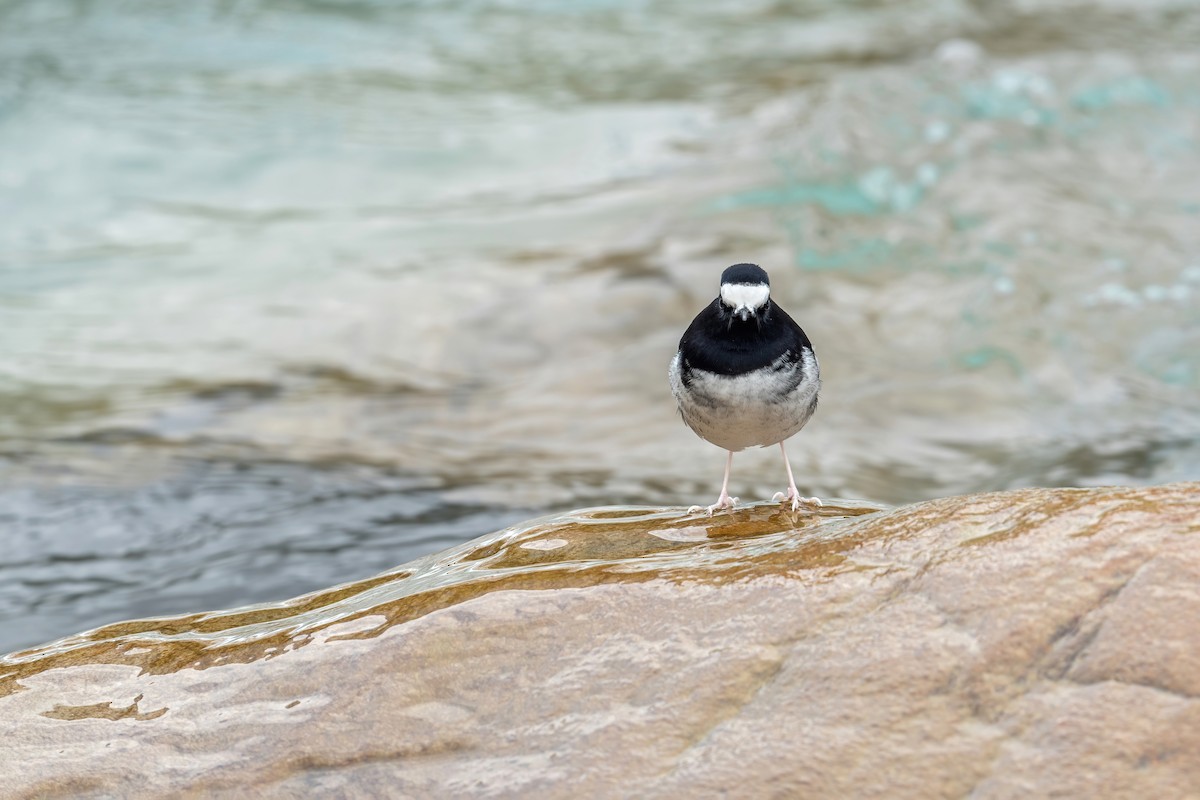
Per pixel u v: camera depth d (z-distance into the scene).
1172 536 5.60
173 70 24.94
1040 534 5.76
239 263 18.11
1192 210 18.55
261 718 5.94
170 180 20.84
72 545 11.62
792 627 5.73
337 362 15.46
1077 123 21.38
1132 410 14.05
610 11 28.92
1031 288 16.33
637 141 21.86
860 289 16.44
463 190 20.42
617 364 15.16
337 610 6.68
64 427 13.84
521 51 26.48
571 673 5.80
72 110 22.84
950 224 18.09
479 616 6.07
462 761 5.61
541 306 16.27
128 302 17.03
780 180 19.72
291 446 13.59
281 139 22.14
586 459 13.41
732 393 7.09
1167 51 24.86
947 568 5.74
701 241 17.72
